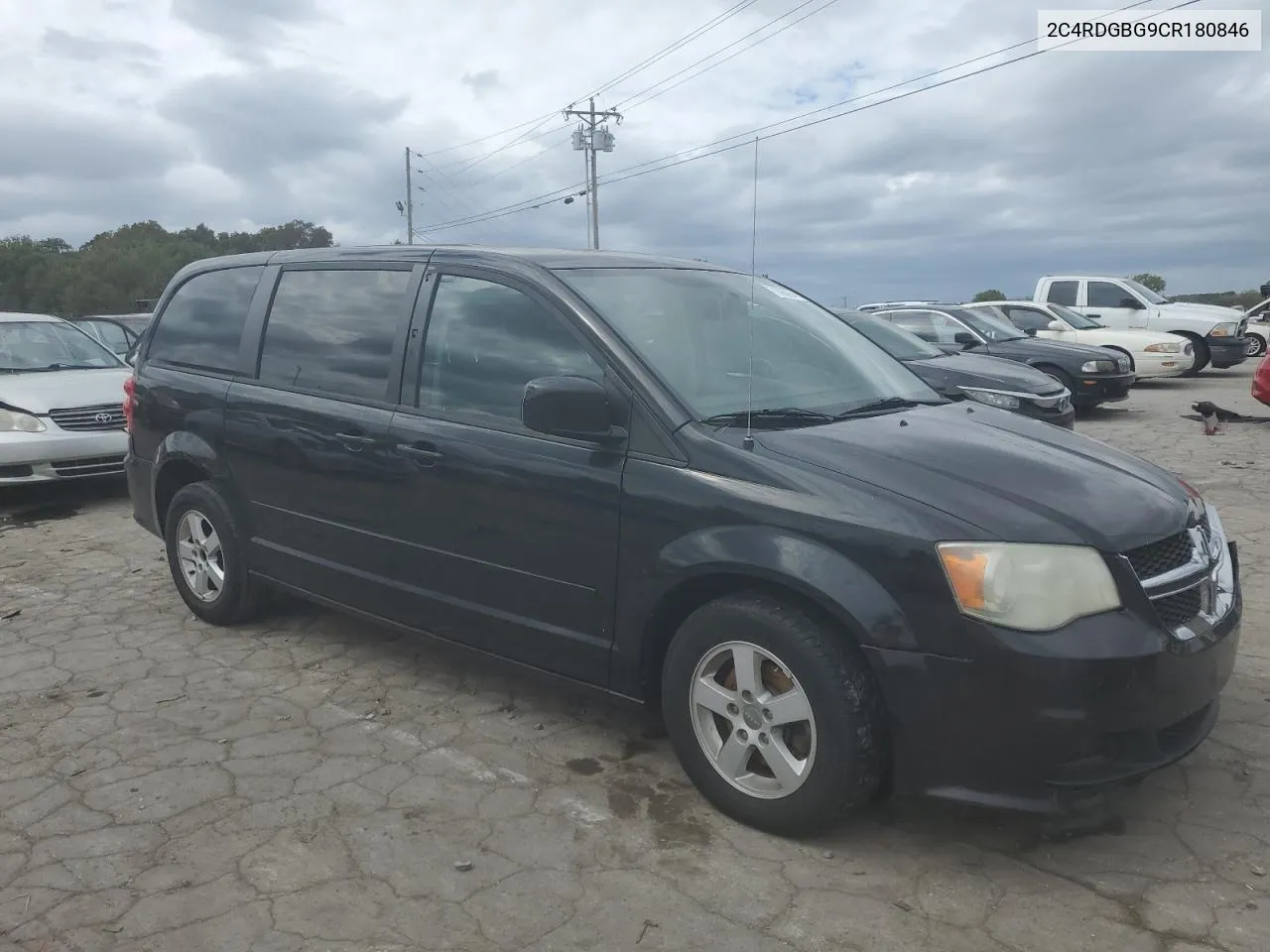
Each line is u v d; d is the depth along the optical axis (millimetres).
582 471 3408
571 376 3381
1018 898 2797
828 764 2904
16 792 3475
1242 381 17938
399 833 3188
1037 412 9055
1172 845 3043
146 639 5039
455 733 3912
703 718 3229
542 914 2764
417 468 3902
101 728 3990
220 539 4957
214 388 4906
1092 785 2748
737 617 3049
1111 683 2676
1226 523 6785
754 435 3227
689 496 3158
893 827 3170
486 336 3854
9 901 2844
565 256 4027
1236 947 2576
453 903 2816
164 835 3186
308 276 4684
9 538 7355
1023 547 2742
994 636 2695
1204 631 2928
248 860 3041
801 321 4359
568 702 4195
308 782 3521
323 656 4754
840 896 2818
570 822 3240
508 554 3650
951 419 3721
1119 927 2664
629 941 2646
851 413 3662
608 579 3367
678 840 3123
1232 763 3512
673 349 3582
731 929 2688
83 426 8258
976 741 2756
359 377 4254
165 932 2699
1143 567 2865
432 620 3998
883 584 2820
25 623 5336
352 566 4277
